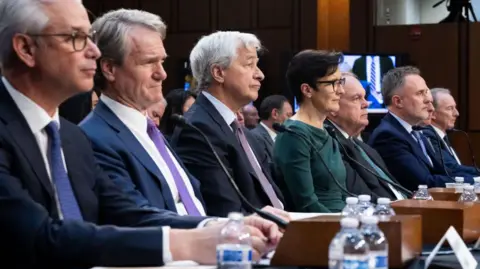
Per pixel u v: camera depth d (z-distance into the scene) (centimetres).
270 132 783
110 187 262
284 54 852
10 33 238
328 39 1004
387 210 267
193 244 217
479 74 923
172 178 306
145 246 213
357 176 458
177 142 367
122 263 213
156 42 310
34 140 234
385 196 468
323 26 1004
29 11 238
